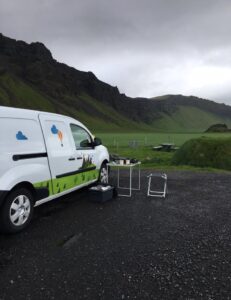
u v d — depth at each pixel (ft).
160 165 51.85
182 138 202.08
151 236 17.74
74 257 14.88
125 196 27.84
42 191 19.80
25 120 18.99
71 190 23.75
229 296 11.61
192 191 30.22
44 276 13.01
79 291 11.87
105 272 13.38
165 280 12.74
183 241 17.01
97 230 18.72
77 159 24.47
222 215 22.00
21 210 18.22
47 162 20.34
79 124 26.58
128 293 11.75
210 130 623.77
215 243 16.75
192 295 11.65
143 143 126.72
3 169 16.76
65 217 21.35
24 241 16.94
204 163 49.24
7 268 13.73
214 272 13.46
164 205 24.73
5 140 17.13
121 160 28.02
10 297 11.44
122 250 15.74
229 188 31.73
